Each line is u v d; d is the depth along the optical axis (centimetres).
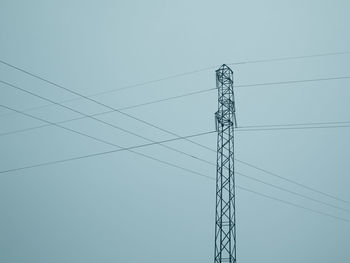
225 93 3509
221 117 3431
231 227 3011
